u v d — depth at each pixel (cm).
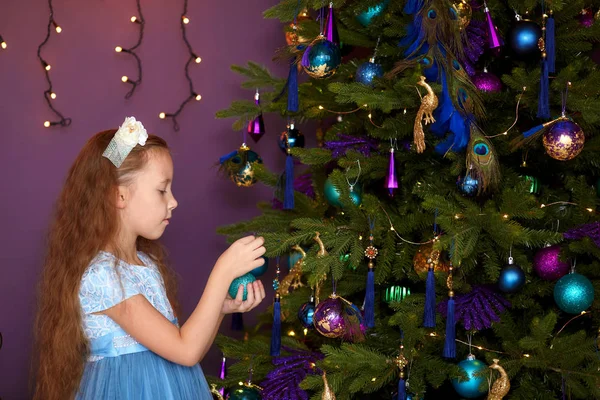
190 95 285
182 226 288
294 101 191
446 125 175
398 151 194
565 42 184
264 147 296
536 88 175
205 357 291
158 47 280
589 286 170
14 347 268
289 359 201
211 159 290
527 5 175
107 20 274
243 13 289
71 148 272
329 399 177
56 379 158
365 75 188
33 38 266
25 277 269
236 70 239
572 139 166
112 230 162
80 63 272
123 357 156
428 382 192
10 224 267
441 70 174
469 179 173
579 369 167
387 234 185
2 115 264
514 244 177
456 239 165
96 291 155
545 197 190
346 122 213
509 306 179
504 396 179
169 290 194
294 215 224
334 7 191
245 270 161
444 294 185
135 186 162
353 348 179
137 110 279
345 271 201
